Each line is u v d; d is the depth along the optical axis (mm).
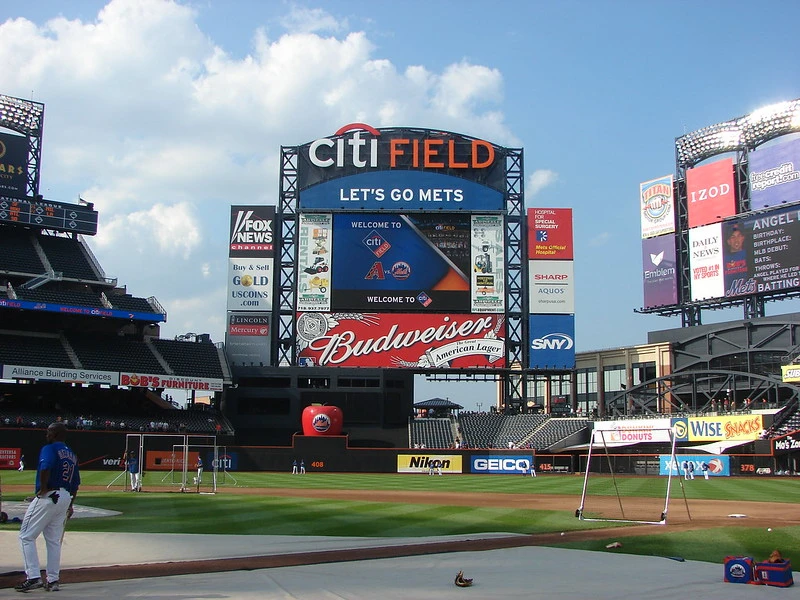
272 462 76000
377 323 82812
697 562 16578
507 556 17266
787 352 79812
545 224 85438
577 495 42094
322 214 84125
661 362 92438
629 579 14406
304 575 14711
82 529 22125
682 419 72000
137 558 16797
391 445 81375
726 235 84500
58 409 77062
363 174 84562
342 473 75000
